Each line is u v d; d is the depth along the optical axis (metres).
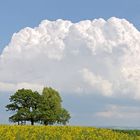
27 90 117.88
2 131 34.97
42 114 115.50
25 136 32.84
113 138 36.97
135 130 47.66
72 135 36.28
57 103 121.25
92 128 41.38
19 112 113.06
